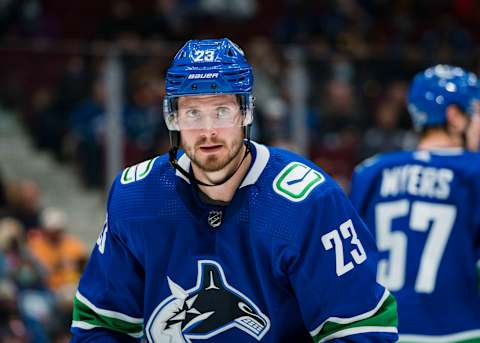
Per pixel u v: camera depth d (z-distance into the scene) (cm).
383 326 526
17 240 1441
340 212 519
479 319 777
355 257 520
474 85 798
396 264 788
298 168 524
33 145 1652
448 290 775
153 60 1650
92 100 1639
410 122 1750
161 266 530
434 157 786
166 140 1641
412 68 1767
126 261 545
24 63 1648
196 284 527
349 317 521
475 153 783
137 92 1641
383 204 796
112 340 561
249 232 515
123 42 2170
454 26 2702
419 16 2694
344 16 2453
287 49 1731
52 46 1652
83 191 1653
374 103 1734
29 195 1597
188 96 496
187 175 516
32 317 1386
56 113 1647
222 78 491
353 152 1712
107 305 557
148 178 534
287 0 2536
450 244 775
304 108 1697
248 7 2519
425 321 780
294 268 516
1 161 1633
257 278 522
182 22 2292
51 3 2458
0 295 1323
